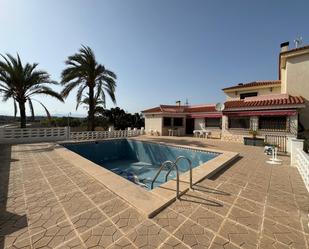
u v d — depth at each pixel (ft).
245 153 40.14
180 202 15.89
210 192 18.19
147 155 56.54
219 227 12.33
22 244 10.50
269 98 56.18
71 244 10.52
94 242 10.69
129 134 81.87
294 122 48.26
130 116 129.29
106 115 120.67
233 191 18.58
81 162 28.78
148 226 12.29
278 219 13.48
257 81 80.33
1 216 13.41
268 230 12.12
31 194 17.29
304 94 50.75
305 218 13.67
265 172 25.55
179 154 47.42
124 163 54.60
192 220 13.10
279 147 47.29
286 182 21.52
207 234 11.57
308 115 49.88
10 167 26.32
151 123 92.84
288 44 63.46
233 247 10.46
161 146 52.42
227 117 62.64
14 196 16.84
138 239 10.98
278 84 64.95
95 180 21.16
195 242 10.81
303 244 10.82
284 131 49.88
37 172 24.09
